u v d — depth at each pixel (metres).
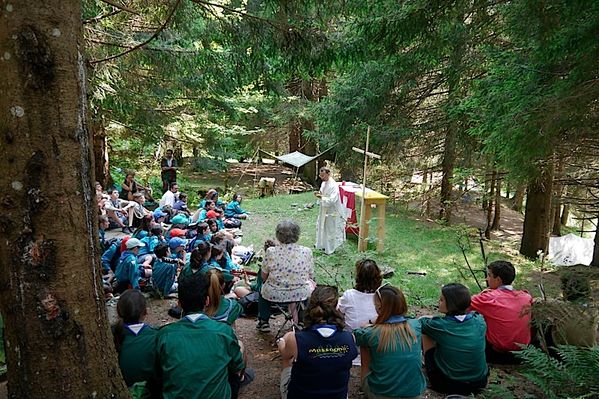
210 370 2.68
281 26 4.97
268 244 5.07
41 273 1.87
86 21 4.85
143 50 7.18
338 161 14.67
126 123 11.56
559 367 3.16
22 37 1.78
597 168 8.84
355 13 5.79
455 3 5.52
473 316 3.57
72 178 1.92
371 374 3.16
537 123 5.90
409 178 15.28
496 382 3.67
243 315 5.27
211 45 7.23
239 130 18.14
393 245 9.41
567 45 5.27
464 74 10.47
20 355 1.91
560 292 6.88
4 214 1.85
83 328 1.98
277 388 3.71
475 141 11.80
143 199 10.27
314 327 2.89
